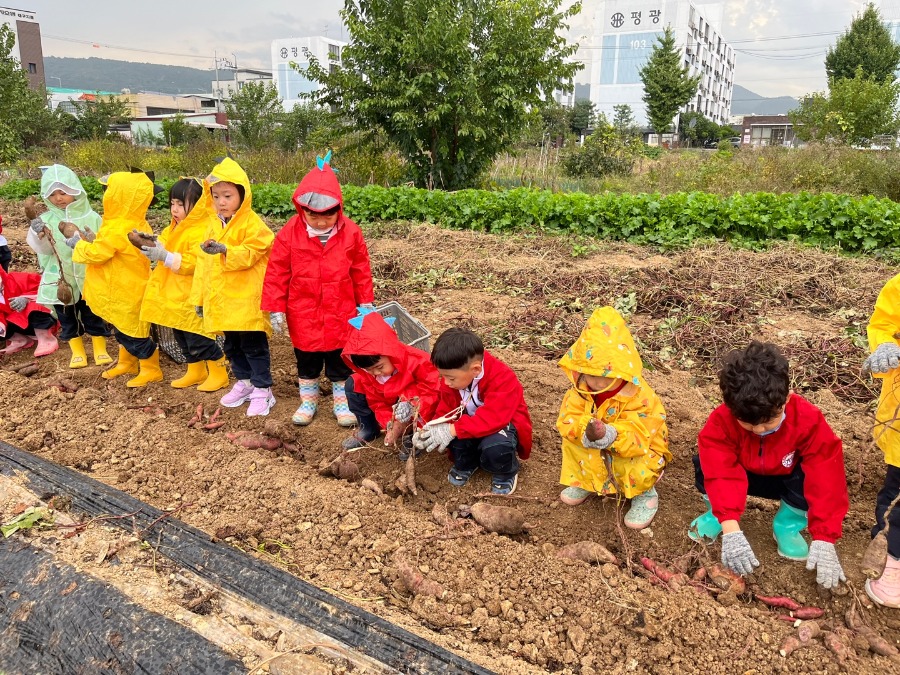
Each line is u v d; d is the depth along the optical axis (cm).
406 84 1686
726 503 281
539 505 356
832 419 442
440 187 1822
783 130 6103
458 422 344
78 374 537
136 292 486
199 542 303
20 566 296
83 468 381
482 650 253
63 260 520
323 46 12412
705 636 256
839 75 4531
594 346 295
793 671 243
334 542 318
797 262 804
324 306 417
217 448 400
